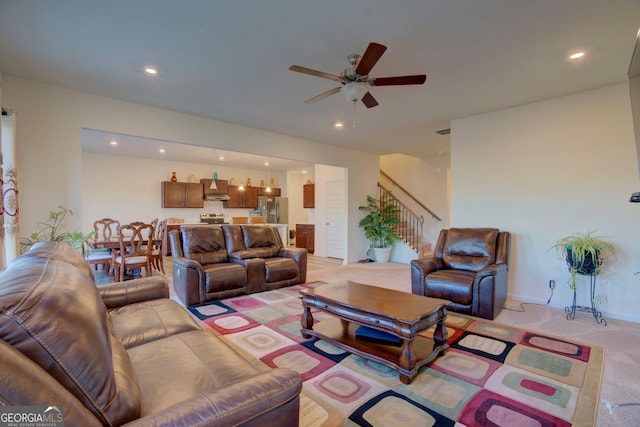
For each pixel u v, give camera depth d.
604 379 2.18
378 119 4.70
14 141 2.99
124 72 3.13
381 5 2.11
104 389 0.94
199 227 4.57
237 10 2.16
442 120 4.76
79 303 1.04
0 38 2.50
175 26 2.36
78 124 3.58
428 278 3.76
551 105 3.90
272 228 5.36
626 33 2.43
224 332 2.95
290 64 2.97
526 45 2.62
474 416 1.78
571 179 3.79
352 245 7.11
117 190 7.58
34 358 0.83
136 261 4.83
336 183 7.82
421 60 2.88
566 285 3.84
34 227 3.31
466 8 2.14
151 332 1.81
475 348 2.65
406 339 2.11
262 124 4.97
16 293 0.90
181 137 4.37
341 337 2.60
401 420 1.74
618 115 3.48
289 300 4.02
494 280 3.31
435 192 8.02
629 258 3.44
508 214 4.26
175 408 0.94
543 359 2.46
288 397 1.09
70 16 2.22
